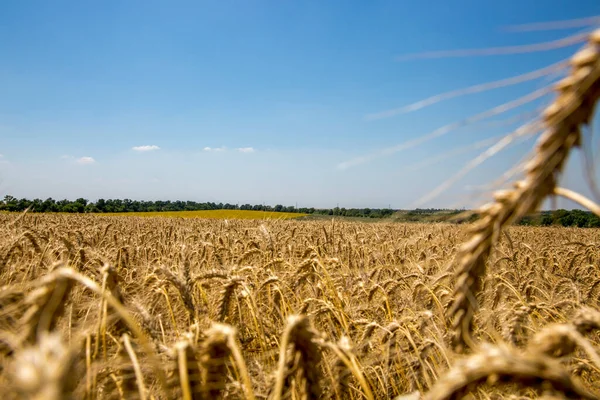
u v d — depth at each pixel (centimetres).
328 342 190
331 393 266
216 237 1001
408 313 439
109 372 215
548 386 107
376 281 593
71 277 156
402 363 338
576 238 1802
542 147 112
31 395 83
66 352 95
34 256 558
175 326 335
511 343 258
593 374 286
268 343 362
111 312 234
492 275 431
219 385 191
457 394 118
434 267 670
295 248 774
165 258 755
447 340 293
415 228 1584
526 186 119
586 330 176
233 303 393
